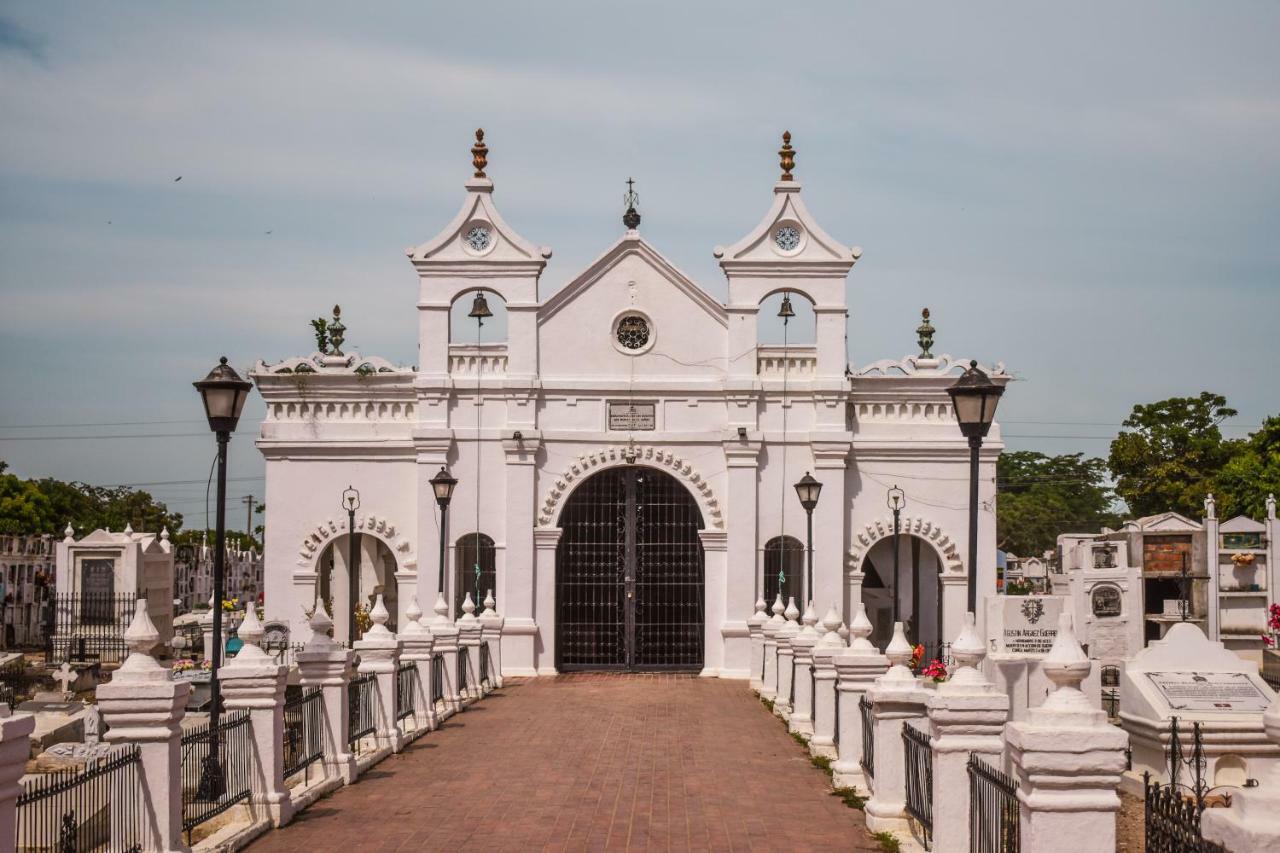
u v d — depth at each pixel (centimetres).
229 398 1700
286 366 3875
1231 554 3897
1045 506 9381
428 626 2694
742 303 3819
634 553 3819
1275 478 5666
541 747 2216
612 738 2331
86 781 1166
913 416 3884
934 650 3966
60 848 1193
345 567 4128
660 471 3822
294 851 1452
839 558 3759
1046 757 969
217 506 1697
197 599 7544
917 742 1448
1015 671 1858
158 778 1293
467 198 3844
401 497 3844
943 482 3847
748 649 3706
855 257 3812
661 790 1819
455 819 1622
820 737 2114
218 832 1466
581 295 3841
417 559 3775
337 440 3838
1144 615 3797
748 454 3778
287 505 3844
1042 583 5384
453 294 3831
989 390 1661
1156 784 1086
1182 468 6825
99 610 4081
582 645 3822
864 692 1822
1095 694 1925
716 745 2247
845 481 3841
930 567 4066
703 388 3797
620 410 3806
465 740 2298
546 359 3825
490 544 3784
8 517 6669
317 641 1870
